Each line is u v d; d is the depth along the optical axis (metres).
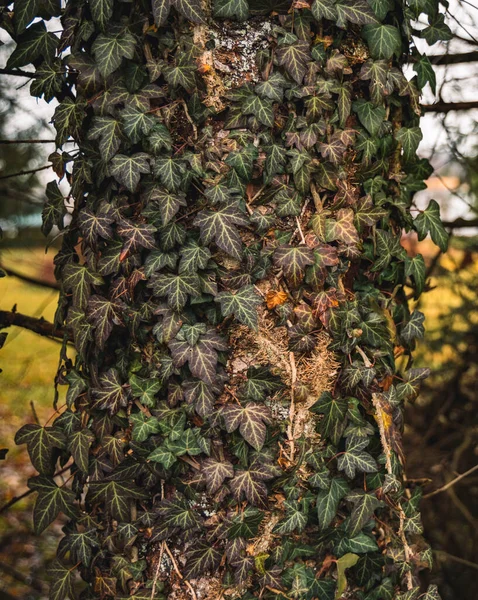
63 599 1.54
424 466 2.70
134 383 1.51
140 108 1.47
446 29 1.62
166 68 1.47
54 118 1.52
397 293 1.63
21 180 2.37
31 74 1.83
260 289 1.51
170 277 1.48
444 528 2.64
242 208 1.48
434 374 2.83
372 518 1.56
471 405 2.78
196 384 1.49
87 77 1.49
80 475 1.57
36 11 1.52
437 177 2.27
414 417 2.82
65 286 1.54
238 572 1.50
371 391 1.53
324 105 1.50
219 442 1.49
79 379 1.55
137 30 1.48
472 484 2.69
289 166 1.50
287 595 1.52
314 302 1.51
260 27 1.49
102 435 1.53
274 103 1.50
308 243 1.51
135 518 1.52
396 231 1.62
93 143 1.51
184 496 1.50
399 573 1.58
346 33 1.53
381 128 1.54
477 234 2.64
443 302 2.86
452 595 2.61
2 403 3.37
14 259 2.46
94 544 1.54
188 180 1.47
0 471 3.70
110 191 1.51
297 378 1.51
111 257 1.51
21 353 3.22
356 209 1.54
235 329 1.51
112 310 1.50
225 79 1.49
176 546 1.51
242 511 1.50
